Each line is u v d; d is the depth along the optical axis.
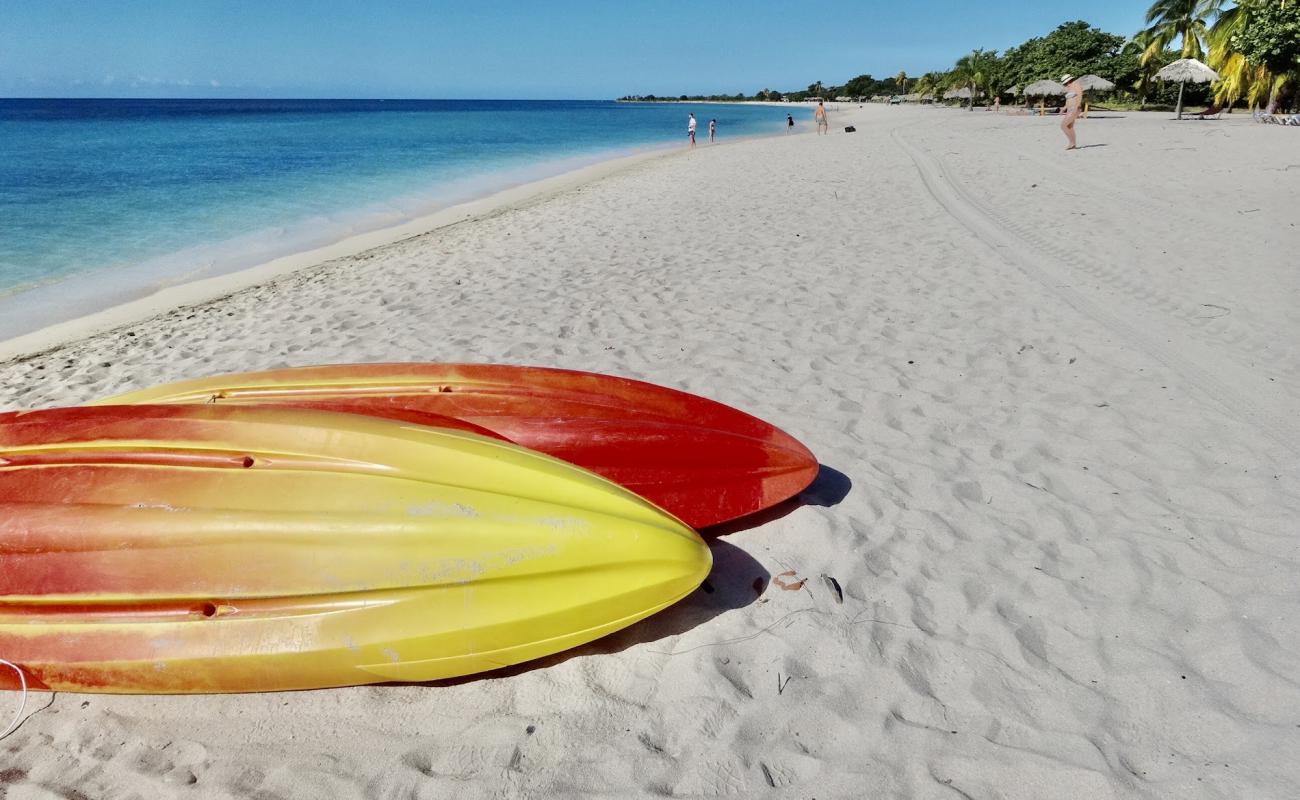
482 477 2.53
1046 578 2.82
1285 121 23.36
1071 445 3.86
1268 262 6.78
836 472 3.66
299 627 2.31
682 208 12.09
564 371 3.57
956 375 4.82
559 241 10.01
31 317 7.50
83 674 2.35
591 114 92.00
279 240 11.41
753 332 5.79
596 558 2.44
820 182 13.95
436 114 74.94
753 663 2.45
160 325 6.99
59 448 2.62
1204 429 3.95
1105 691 2.30
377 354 5.69
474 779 2.07
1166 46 38.19
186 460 2.53
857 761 2.09
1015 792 1.98
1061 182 12.01
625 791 2.02
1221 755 2.06
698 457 3.19
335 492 2.43
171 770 2.15
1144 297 6.12
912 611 2.67
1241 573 2.79
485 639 2.33
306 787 2.07
